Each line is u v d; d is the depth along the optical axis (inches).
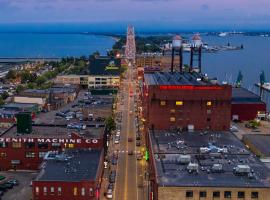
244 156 6486.2
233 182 5334.6
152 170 6353.3
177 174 5600.4
